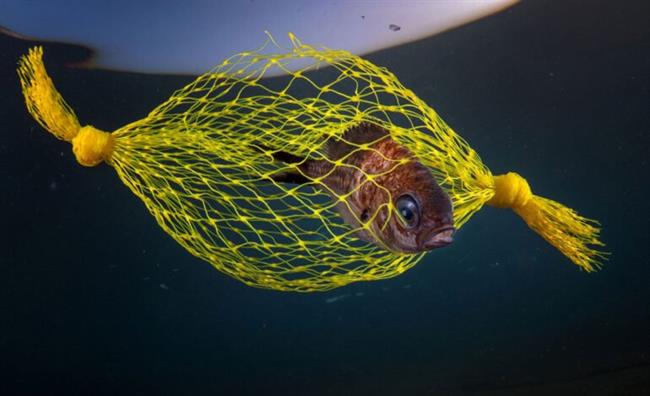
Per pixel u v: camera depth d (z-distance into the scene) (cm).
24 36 1256
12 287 2997
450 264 3156
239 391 2484
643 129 2456
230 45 1256
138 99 1644
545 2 1460
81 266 2877
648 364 1467
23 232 2552
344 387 2177
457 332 2936
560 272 3216
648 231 3253
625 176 2873
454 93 1919
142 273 3002
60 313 3228
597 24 1619
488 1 1347
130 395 2706
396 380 2122
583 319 2603
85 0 1088
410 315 3222
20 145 1920
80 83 1537
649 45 1809
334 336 3197
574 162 2672
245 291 3303
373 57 1521
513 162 2589
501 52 1688
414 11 1287
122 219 2541
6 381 3044
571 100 2125
